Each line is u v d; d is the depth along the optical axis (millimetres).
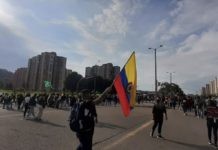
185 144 11227
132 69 7398
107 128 15523
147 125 17922
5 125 14508
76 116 6230
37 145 9586
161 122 12812
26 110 19094
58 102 32844
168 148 10219
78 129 6152
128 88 7355
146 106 48125
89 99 6387
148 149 9836
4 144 9461
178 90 91625
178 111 36781
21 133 12023
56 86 113625
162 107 12820
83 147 6199
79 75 102375
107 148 9719
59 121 17844
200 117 26078
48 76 112000
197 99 27516
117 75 7406
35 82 112812
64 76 116625
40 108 18344
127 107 7328
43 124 15836
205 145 11141
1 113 22266
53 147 9391
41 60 113062
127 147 10031
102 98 6914
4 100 28156
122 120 20719
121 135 13086
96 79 78188
